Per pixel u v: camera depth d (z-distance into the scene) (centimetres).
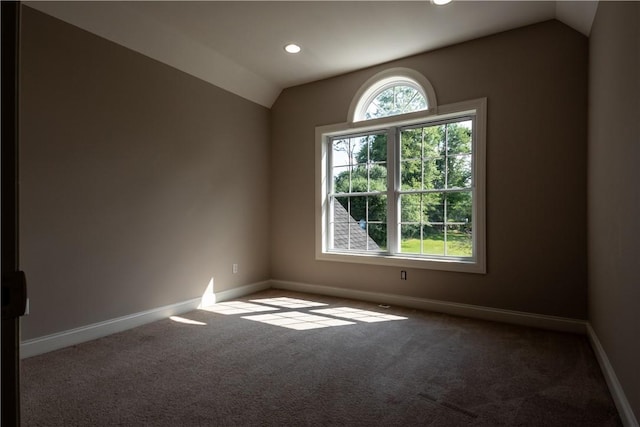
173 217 357
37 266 259
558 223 307
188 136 374
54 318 267
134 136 322
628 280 171
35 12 258
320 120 446
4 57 45
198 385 212
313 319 342
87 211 287
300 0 283
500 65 333
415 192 389
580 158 299
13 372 47
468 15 304
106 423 173
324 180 446
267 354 258
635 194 161
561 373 226
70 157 277
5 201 46
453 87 357
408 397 198
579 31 299
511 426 172
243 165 443
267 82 451
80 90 283
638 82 156
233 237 428
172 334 301
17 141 47
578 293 300
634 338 160
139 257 326
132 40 315
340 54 377
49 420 176
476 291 346
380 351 263
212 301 399
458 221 367
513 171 326
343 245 441
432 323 328
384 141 414
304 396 199
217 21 314
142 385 212
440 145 377
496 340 284
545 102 313
